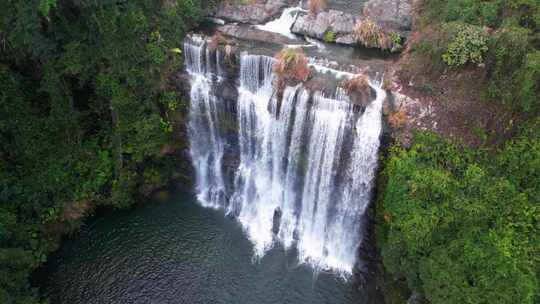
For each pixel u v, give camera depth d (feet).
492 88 69.56
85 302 81.51
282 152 91.81
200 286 84.48
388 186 74.02
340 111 80.48
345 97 79.97
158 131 96.37
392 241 69.77
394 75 82.17
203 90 95.91
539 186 63.26
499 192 64.64
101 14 82.02
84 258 89.20
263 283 85.30
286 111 86.38
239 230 96.12
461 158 71.20
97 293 82.89
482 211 63.41
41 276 85.56
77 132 94.22
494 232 62.54
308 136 85.71
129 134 94.73
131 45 87.35
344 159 83.25
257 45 94.99
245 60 90.38
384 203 75.00
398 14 95.61
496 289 59.11
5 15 77.97
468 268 62.64
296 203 94.73
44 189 89.97
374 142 79.00
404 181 70.59
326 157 84.89
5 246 82.28
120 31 85.51
